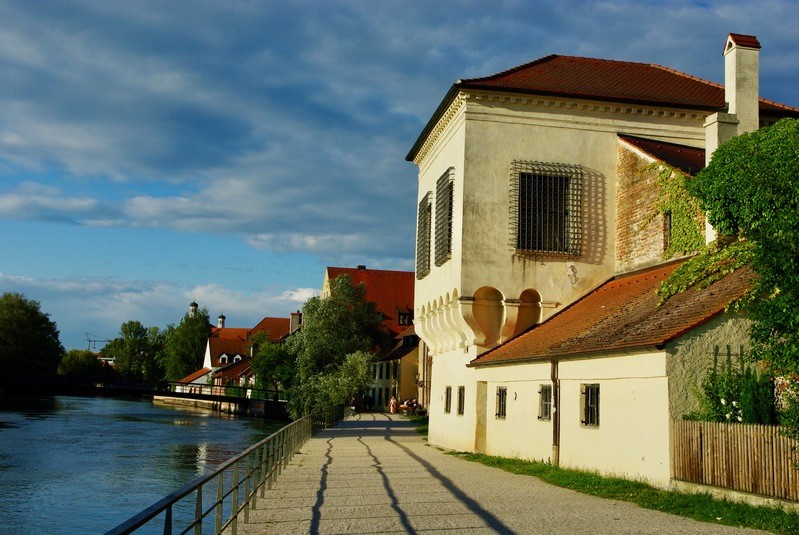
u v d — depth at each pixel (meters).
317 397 67.75
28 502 27.16
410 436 41.91
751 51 25.44
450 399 32.72
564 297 29.41
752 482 13.98
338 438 39.69
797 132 17.52
